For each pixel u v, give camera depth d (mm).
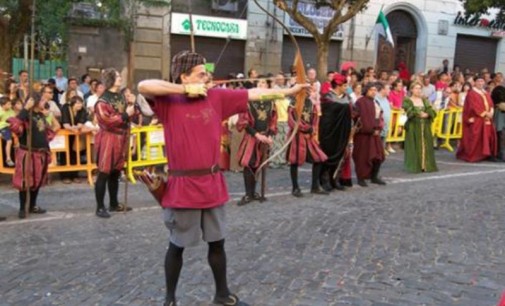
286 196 7996
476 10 16672
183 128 3697
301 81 4043
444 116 13164
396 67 20703
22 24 11219
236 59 18156
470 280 4629
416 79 12000
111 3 13914
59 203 7719
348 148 8336
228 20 17656
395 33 20547
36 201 7574
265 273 4785
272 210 7117
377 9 19734
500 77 13000
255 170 7508
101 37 16312
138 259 5207
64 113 8906
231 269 4875
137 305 4164
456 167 10688
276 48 18438
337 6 13492
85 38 16156
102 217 6840
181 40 17375
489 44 22016
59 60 16344
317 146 7934
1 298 4320
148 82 3570
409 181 9109
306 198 7836
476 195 7887
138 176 3797
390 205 7285
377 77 12984
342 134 8188
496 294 4336
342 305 4121
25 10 11047
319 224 6355
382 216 6707
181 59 3717
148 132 9188
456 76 14445
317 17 18766
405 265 4984
